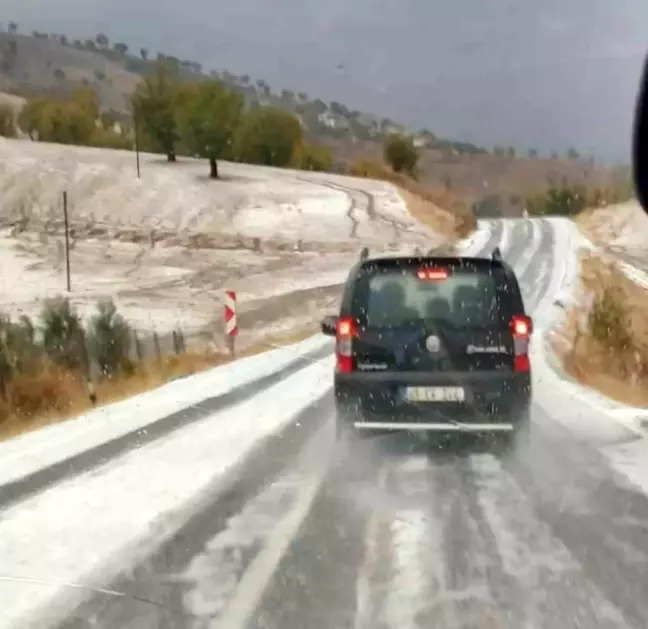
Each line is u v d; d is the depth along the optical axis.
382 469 8.67
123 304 39.16
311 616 4.95
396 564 5.81
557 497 7.50
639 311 33.56
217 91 81.38
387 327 9.45
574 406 12.70
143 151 97.88
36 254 53.16
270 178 84.00
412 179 100.62
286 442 10.00
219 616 4.97
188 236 60.91
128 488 7.89
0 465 8.95
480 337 9.37
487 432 9.60
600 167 141.88
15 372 16.31
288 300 38.03
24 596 5.31
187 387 15.14
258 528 6.65
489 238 69.12
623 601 5.14
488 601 5.14
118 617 4.98
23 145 86.00
